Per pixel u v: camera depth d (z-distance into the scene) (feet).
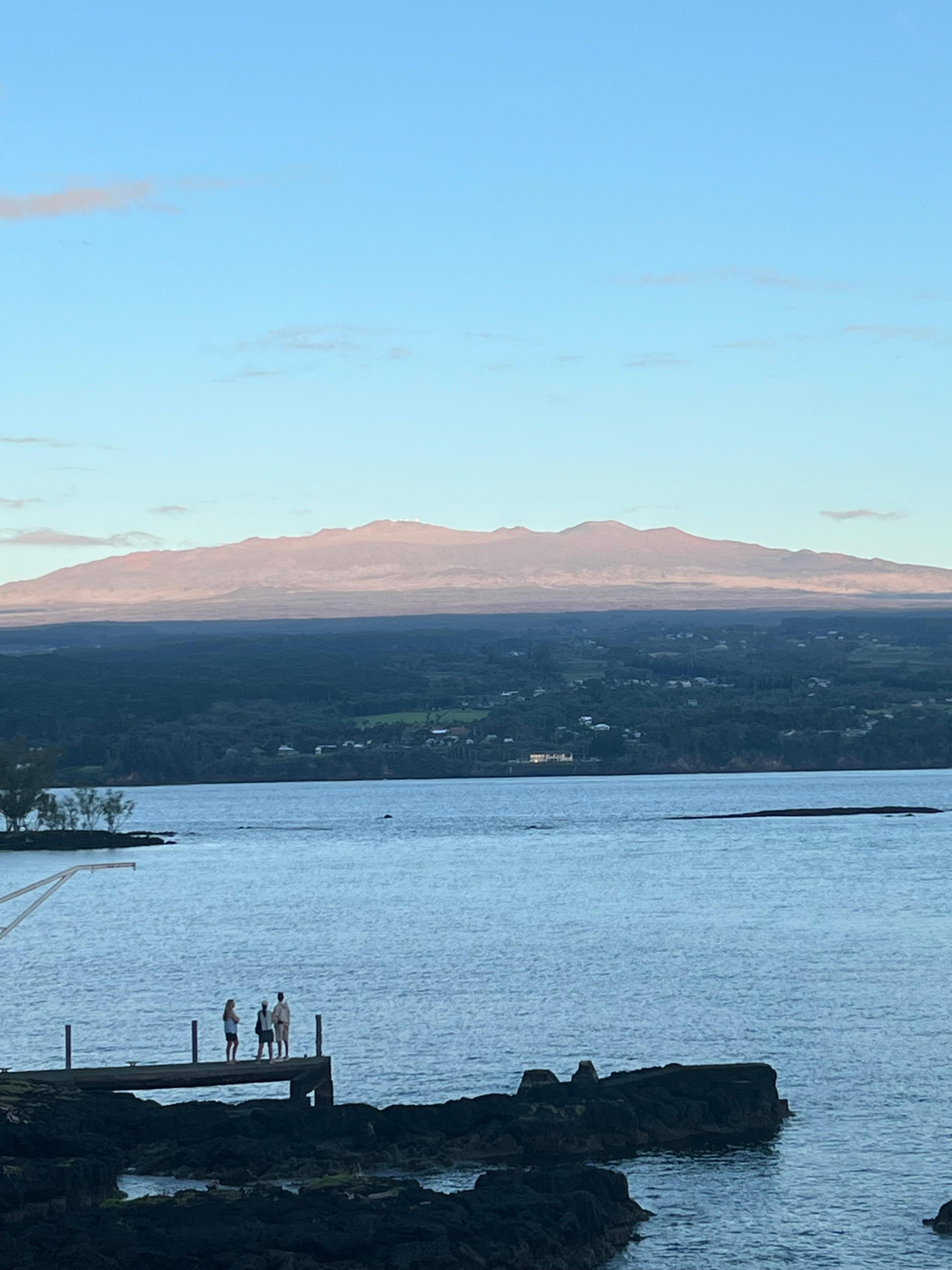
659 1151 204.03
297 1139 201.36
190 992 351.05
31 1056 274.98
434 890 618.03
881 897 539.29
